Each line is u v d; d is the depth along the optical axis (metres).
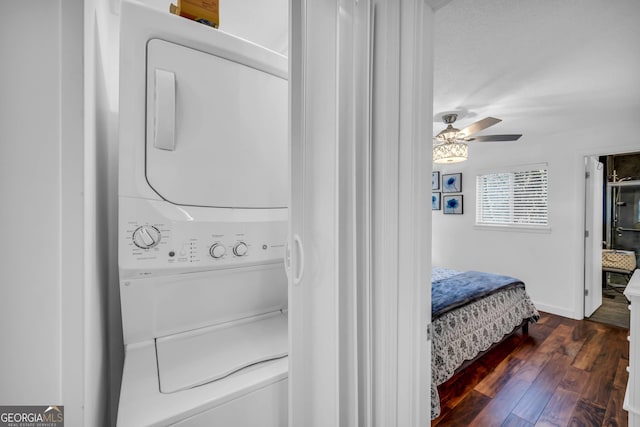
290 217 0.73
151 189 0.78
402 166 0.84
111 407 1.04
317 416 0.77
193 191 0.84
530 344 2.80
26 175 0.46
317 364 0.76
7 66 0.44
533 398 2.00
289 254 0.74
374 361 0.90
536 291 3.75
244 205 0.94
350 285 0.82
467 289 2.52
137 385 0.66
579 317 3.39
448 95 2.29
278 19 1.42
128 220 0.75
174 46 0.82
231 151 0.91
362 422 0.89
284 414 0.75
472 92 2.24
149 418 0.57
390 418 0.87
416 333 0.84
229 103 0.91
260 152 0.98
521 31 1.51
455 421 1.78
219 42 0.89
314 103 0.74
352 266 0.81
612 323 3.31
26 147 0.46
